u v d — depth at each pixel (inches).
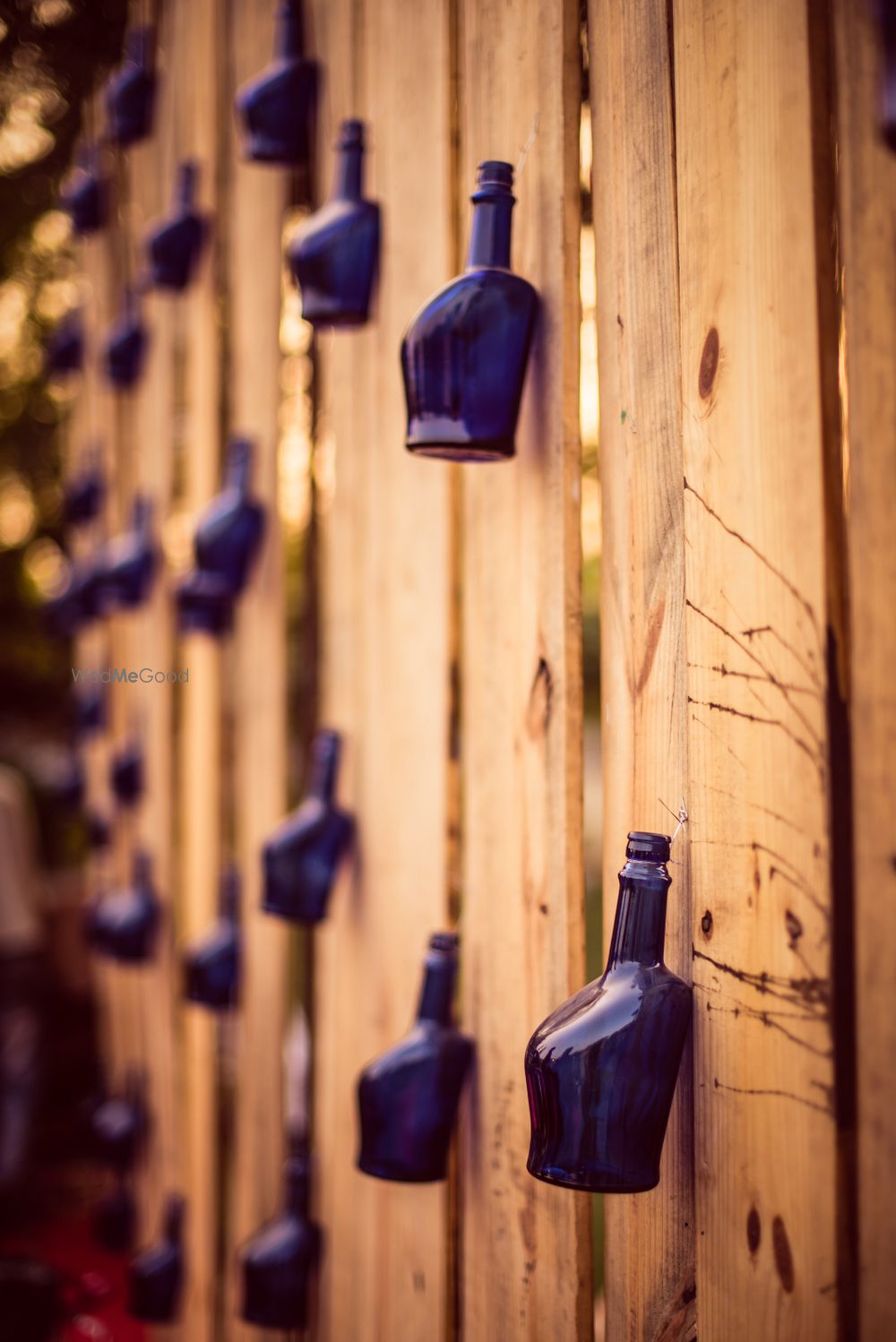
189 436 79.6
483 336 37.9
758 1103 31.7
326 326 52.0
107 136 90.4
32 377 155.9
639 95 36.9
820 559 30.2
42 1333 63.2
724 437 33.1
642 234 36.7
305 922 53.4
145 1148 89.7
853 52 29.1
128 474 99.3
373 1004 53.4
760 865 31.8
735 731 32.6
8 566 163.6
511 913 43.1
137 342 90.7
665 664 35.8
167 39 86.4
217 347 75.9
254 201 68.5
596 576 105.1
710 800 33.4
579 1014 32.3
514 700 42.9
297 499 78.3
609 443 38.4
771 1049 31.4
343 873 56.4
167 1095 84.8
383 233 52.3
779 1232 31.1
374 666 53.6
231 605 70.3
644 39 36.7
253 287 68.6
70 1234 107.2
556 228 40.0
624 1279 37.2
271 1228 58.3
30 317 153.0
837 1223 29.6
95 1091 123.2
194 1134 76.5
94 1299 67.2
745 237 32.5
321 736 54.9
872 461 28.8
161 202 87.6
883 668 28.6
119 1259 102.0
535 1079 32.3
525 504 42.1
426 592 49.3
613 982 32.7
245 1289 57.1
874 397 28.7
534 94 41.3
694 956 33.9
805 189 30.7
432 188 48.8
